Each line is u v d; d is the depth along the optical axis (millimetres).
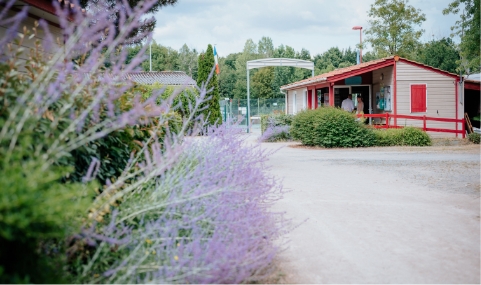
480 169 12164
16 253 2680
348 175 11289
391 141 20688
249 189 4727
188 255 3406
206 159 4848
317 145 20516
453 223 6465
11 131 2785
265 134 5758
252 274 4023
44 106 3338
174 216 3891
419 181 10250
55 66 3307
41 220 2357
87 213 3230
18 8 8203
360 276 4430
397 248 5324
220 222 3828
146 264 3264
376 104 26625
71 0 7797
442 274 4492
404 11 40125
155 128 5254
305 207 7469
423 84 23906
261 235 4141
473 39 27406
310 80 27844
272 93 76188
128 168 3938
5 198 2215
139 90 5180
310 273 4492
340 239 5676
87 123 3994
